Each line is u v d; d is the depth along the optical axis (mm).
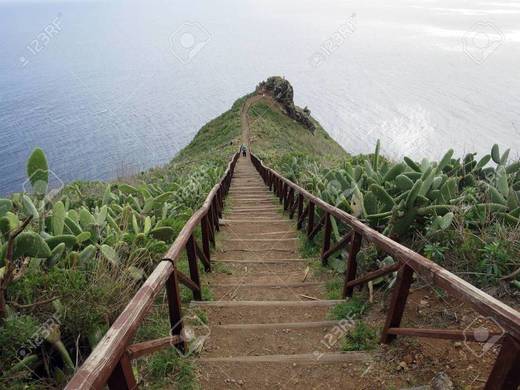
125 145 55344
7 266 2041
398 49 164875
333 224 4090
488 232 3104
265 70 169500
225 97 113938
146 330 2551
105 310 2256
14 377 1808
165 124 76625
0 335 1828
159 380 2184
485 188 4066
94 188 7078
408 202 3330
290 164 11438
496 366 1488
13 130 64062
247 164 22703
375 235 2611
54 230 2879
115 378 1403
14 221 2488
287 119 44750
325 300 3350
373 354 2354
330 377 2240
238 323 3055
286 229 6359
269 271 4312
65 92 113062
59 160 43188
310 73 130750
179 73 164375
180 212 5555
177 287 2375
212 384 2234
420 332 2057
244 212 8305
